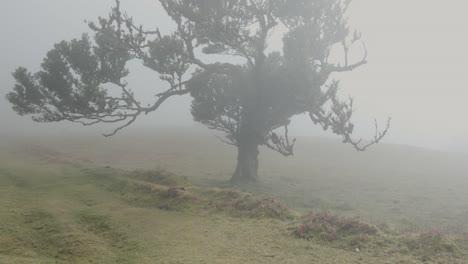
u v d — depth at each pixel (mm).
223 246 11367
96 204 16969
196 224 13781
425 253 10547
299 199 24766
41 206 16078
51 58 27875
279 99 30141
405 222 19094
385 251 10930
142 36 28969
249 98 30719
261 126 31406
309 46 28125
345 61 30250
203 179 32562
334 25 28875
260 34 29750
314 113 28703
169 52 29438
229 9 28234
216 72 31797
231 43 29703
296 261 10164
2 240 12055
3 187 20531
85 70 28188
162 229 13234
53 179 23562
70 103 27875
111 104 29359
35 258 10727
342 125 26891
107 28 28484
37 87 28266
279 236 12336
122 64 29344
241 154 31953
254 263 9992
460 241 11438
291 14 28578
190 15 27719
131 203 17141
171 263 10102
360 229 12438
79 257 11016
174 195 17203
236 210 15500
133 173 23094
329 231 12359
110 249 11633
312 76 28406
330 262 10133
